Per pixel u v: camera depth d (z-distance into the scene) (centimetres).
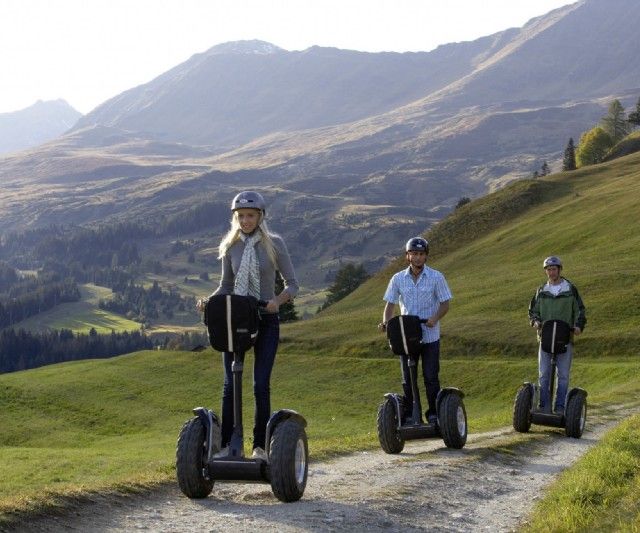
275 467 779
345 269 14200
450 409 1242
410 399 1273
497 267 9800
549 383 1631
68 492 770
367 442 1452
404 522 768
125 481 868
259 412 820
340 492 880
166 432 5906
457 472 1066
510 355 5934
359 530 717
